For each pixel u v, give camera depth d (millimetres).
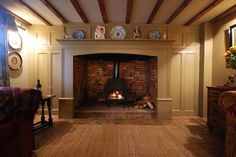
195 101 4895
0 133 1886
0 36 3605
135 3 3551
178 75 4879
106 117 4605
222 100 2205
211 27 4586
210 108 3607
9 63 4078
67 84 4605
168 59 4602
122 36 4742
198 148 2805
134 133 3469
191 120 4441
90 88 5633
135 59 5520
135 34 4688
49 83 4891
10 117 2193
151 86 5180
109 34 4785
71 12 4039
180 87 4895
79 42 4574
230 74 3902
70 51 4602
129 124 4059
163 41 4535
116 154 2576
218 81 4344
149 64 5363
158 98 4586
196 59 4859
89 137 3238
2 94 2244
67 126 3891
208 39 4605
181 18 4320
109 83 5168
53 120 4371
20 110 2289
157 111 4562
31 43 4844
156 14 4109
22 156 2330
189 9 3750
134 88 5609
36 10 3828
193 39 4844
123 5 3668
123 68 5574
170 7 3705
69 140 3094
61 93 4613
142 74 5586
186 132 3553
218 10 3766
